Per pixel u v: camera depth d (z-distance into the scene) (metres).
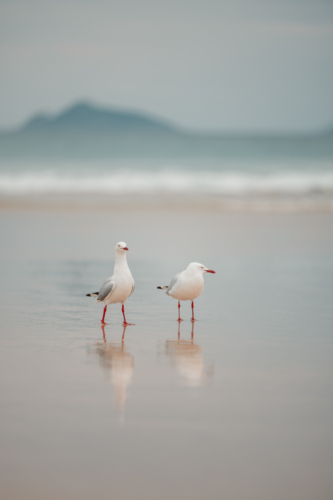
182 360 7.58
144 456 4.87
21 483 4.46
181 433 5.29
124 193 38.38
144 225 26.14
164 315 10.67
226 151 66.25
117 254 9.79
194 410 5.80
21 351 7.93
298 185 42.19
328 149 68.38
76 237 22.28
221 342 8.59
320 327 9.61
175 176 44.94
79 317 10.34
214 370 7.14
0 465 4.71
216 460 4.82
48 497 4.29
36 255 18.08
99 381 6.65
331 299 12.13
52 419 5.55
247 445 5.08
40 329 9.32
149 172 47.38
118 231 24.06
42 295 12.28
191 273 10.02
